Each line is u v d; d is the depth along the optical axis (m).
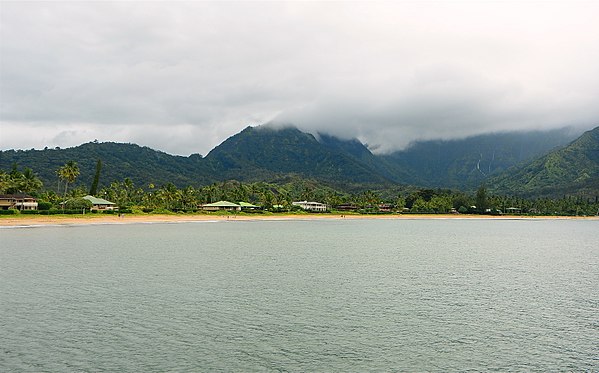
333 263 78.31
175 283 57.47
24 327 38.03
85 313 42.53
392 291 55.00
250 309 45.03
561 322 42.56
